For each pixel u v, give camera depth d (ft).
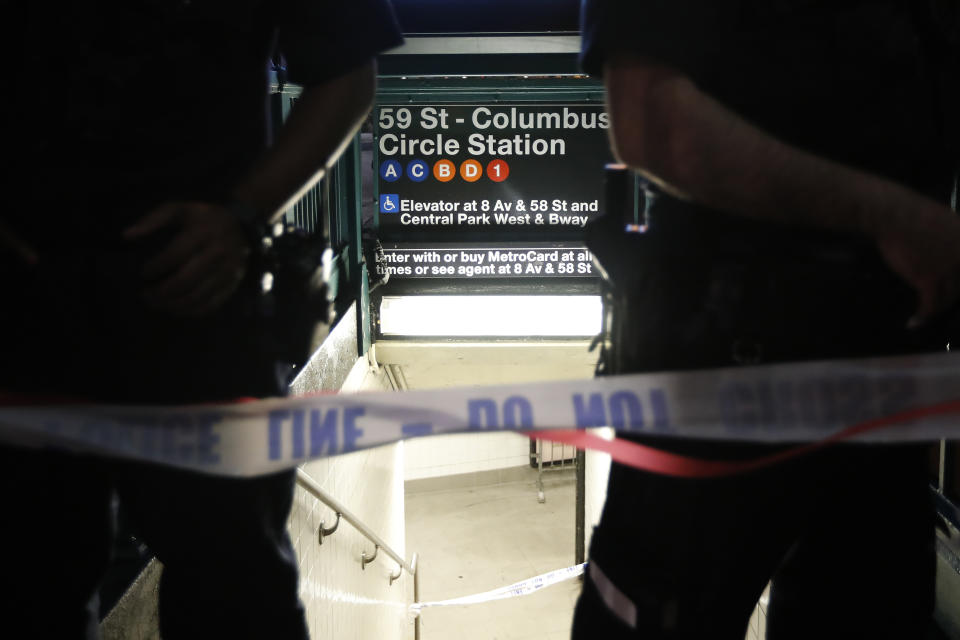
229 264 2.92
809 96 2.84
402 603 27.40
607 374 3.54
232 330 3.11
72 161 2.94
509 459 43.75
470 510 40.73
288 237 3.34
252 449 3.27
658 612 3.22
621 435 3.27
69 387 3.01
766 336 2.92
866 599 3.41
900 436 2.98
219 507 3.30
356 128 3.36
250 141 3.30
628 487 3.38
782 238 2.87
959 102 3.03
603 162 22.17
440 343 22.88
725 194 2.65
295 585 3.75
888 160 2.95
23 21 2.87
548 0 20.75
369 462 20.86
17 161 2.91
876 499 3.29
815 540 3.47
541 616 31.53
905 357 2.97
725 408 3.02
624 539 3.38
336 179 19.13
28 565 3.14
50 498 3.14
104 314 2.89
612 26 2.65
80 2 2.89
